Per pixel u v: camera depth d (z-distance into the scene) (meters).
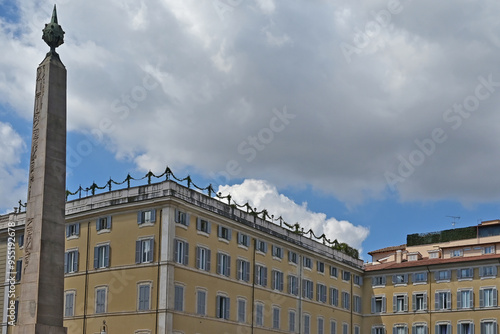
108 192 59.88
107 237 59.12
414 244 93.81
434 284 79.25
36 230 37.22
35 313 36.12
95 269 59.09
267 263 67.62
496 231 86.19
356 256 87.56
